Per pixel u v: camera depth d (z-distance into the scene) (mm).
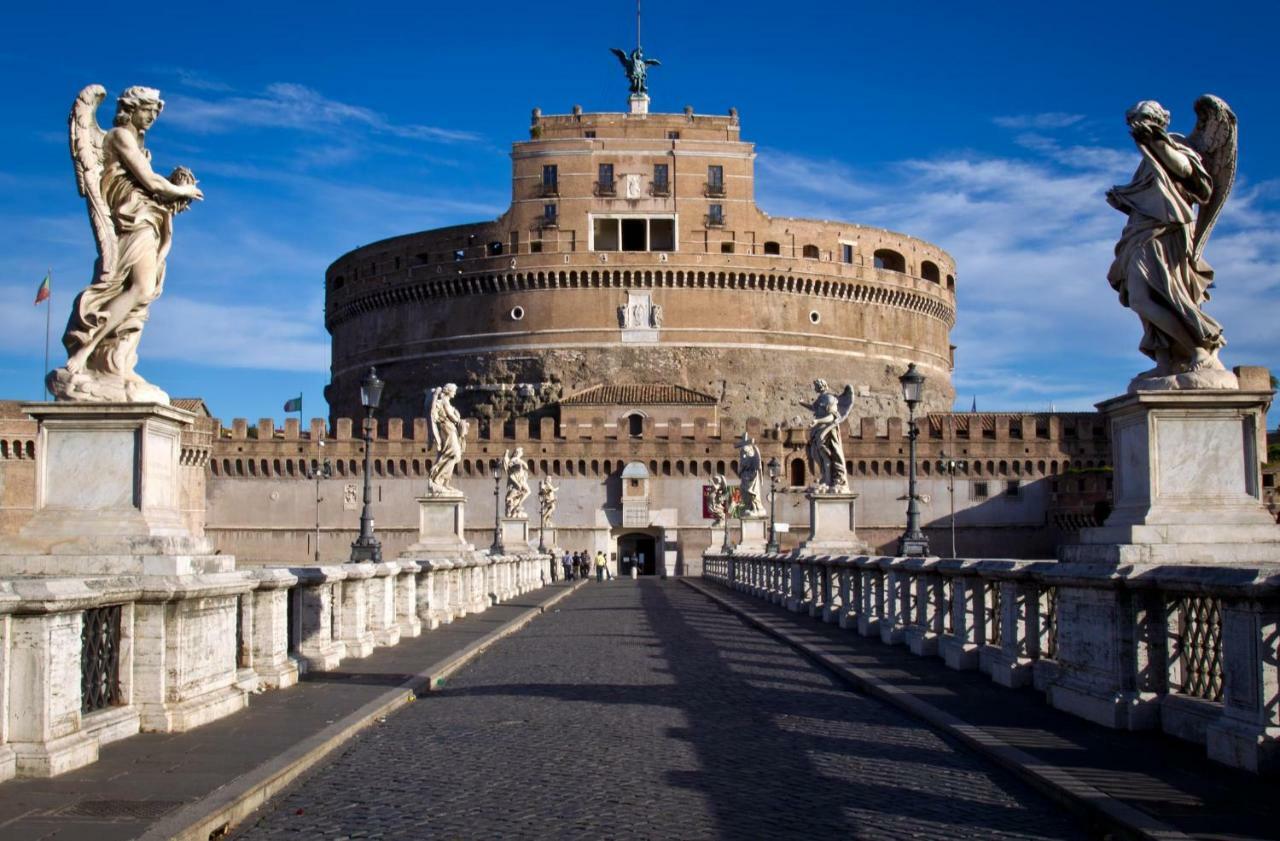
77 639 10406
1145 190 12484
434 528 35562
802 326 126188
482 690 16812
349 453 109188
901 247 135250
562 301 123188
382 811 9508
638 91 136875
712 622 32156
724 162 125562
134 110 12656
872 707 14836
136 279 12680
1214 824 8305
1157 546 11898
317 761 11227
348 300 137000
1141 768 10070
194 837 8328
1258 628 9695
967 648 17688
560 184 124375
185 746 11180
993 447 109625
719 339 123125
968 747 11781
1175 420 12117
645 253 122250
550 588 60875
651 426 115688
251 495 109250
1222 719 10312
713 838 8695
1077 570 12555
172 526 12703
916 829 8898
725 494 94938
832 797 9898
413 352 129750
